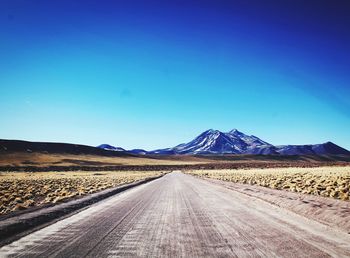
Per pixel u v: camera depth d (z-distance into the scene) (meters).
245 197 23.70
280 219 13.63
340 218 12.61
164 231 11.41
